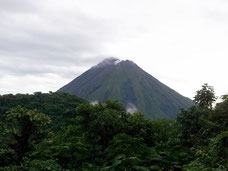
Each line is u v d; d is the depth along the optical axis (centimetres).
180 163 1319
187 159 1322
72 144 1366
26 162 955
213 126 1627
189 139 1747
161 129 2039
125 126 1925
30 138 1274
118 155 1260
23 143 1206
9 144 1189
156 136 1908
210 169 782
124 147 1403
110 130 1850
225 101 1770
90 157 1473
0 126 1204
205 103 2405
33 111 1252
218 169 752
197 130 1803
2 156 1130
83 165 1260
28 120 1219
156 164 1286
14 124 1223
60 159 1306
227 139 867
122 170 1105
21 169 909
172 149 1523
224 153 847
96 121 1777
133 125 1958
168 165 1297
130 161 1122
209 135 1582
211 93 2400
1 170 889
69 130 1914
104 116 1830
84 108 1945
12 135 1206
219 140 898
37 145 1250
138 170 1107
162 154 1462
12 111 1224
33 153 1138
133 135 1909
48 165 961
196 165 877
